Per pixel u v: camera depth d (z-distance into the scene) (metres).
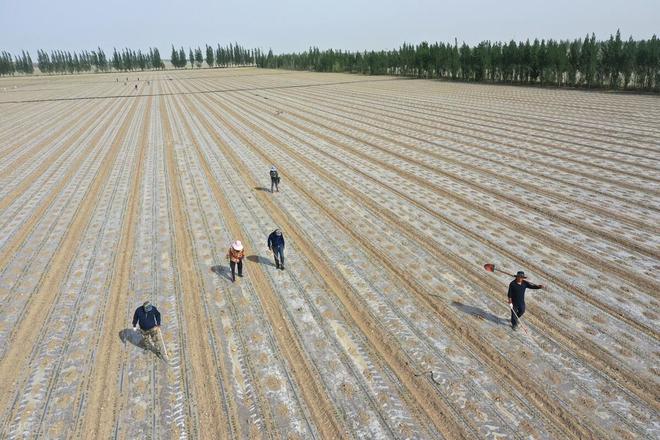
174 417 9.18
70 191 24.56
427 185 24.20
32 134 43.25
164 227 19.16
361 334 11.78
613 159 27.86
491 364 10.50
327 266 15.45
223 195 23.27
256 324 12.25
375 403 9.48
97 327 12.23
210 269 15.38
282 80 113.62
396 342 11.41
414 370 10.41
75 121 51.03
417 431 8.77
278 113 52.84
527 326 11.87
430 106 56.44
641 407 9.12
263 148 34.50
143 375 10.36
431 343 11.33
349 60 140.25
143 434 8.77
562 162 27.73
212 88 93.56
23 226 19.66
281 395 9.76
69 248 17.31
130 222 19.81
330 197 22.62
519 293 11.32
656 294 13.22
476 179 24.98
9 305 13.39
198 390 9.91
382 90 79.81
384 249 16.62
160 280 14.70
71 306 13.29
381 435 8.69
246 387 10.00
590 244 16.61
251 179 26.06
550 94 63.56
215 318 12.55
